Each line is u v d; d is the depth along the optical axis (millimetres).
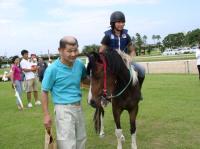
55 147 4434
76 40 4434
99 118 5973
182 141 7184
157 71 27641
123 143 7289
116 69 5652
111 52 5773
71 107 4500
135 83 6172
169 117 9469
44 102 4465
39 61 15906
